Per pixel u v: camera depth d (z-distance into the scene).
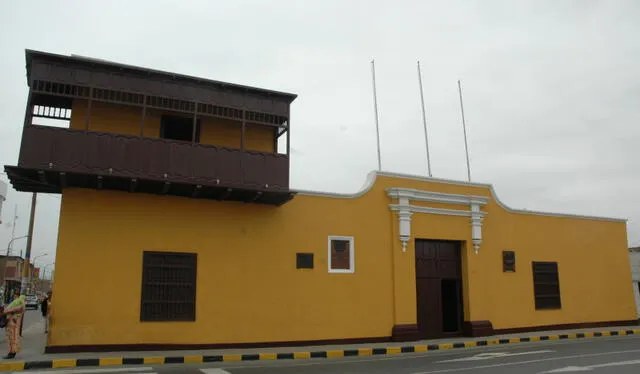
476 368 10.83
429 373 10.20
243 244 14.16
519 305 18.50
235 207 14.27
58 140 11.46
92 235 12.57
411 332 15.88
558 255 20.00
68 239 12.34
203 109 13.16
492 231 18.41
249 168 13.15
